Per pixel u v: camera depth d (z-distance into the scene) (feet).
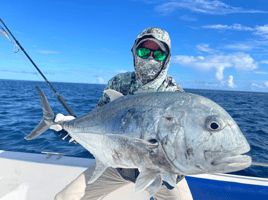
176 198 6.27
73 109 50.88
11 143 21.02
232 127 4.01
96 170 5.31
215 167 4.00
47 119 6.47
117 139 4.76
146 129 4.36
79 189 6.45
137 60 6.17
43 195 7.61
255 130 33.65
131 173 6.10
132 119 4.58
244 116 52.95
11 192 7.65
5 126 28.50
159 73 6.19
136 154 4.52
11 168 8.51
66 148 19.47
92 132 5.35
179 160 4.15
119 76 6.90
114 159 4.91
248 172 15.24
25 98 79.97
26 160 8.92
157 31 5.94
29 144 20.74
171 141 4.13
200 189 7.45
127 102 4.90
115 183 6.70
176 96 4.45
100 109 5.43
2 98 74.08
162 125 4.23
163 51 6.06
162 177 4.42
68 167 8.47
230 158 3.92
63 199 6.29
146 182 4.32
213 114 4.07
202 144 3.99
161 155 4.24
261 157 19.53
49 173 8.27
